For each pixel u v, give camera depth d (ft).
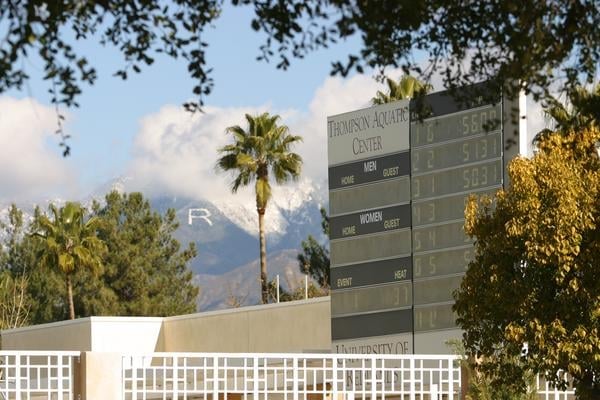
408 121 115.55
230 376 167.53
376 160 118.62
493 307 83.25
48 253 259.39
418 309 113.39
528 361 84.69
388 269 116.67
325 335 149.89
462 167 110.22
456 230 110.63
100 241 263.70
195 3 33.60
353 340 119.65
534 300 81.41
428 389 108.99
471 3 33.60
